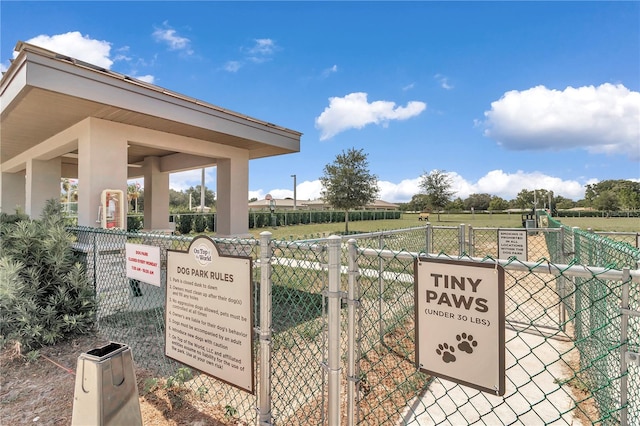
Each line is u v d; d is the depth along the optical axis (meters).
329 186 21.55
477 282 1.37
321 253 1.98
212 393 2.78
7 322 3.72
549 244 6.21
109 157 6.33
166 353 2.58
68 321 3.90
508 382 2.92
